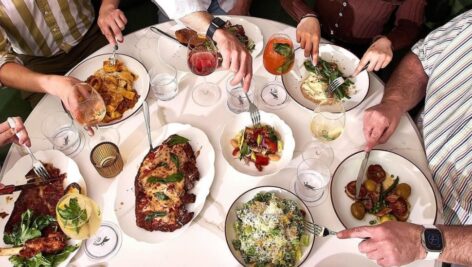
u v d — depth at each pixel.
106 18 1.87
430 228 1.29
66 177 1.49
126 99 1.65
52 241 1.32
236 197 1.44
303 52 1.80
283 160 1.50
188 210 1.41
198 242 1.36
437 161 1.54
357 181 1.42
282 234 1.29
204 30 1.76
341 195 1.44
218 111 1.64
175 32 1.86
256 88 1.70
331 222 1.39
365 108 1.65
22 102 2.43
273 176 1.48
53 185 1.46
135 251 1.35
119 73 1.69
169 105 1.66
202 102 1.67
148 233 1.36
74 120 1.63
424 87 1.74
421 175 1.46
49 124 1.62
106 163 1.46
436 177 1.54
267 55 1.56
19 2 1.85
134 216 1.39
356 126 1.60
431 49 1.68
